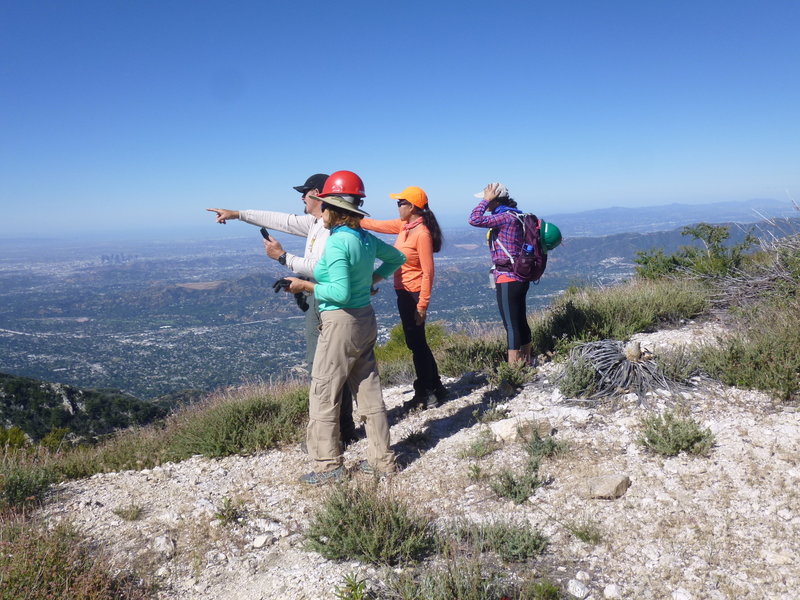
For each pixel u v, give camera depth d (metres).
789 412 3.55
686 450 3.27
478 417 4.31
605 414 3.96
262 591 2.60
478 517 2.97
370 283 3.57
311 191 3.92
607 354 4.41
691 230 8.73
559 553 2.56
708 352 4.49
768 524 2.52
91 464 4.75
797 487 2.74
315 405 3.61
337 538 2.82
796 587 2.14
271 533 3.13
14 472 4.01
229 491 3.77
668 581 2.28
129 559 2.97
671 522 2.65
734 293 6.41
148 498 3.79
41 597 2.49
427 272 4.40
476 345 6.20
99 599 2.53
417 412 4.74
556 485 3.16
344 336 3.46
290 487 3.70
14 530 3.20
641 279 8.45
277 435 4.71
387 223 4.69
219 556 2.96
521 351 5.12
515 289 4.86
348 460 4.00
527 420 3.93
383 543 2.70
